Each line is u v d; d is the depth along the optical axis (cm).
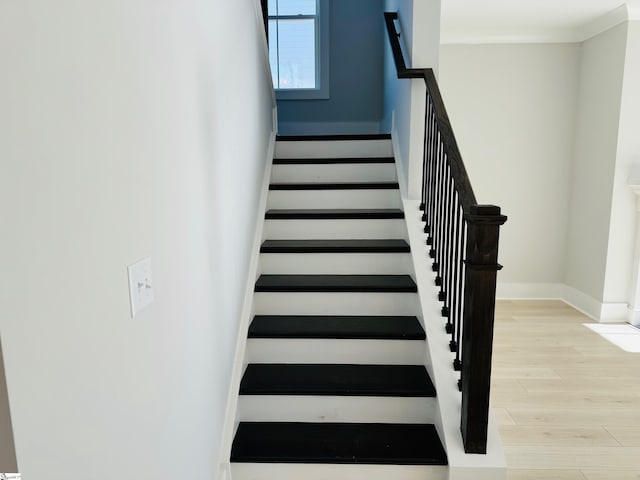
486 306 164
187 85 137
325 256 267
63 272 71
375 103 436
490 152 459
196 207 145
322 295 246
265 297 248
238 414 205
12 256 60
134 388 98
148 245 106
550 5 365
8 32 59
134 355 98
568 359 332
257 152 275
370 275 267
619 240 400
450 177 213
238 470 185
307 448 188
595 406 267
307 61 439
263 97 304
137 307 99
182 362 131
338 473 184
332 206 310
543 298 479
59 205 70
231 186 197
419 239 261
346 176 330
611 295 409
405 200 285
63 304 71
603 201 407
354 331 224
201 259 151
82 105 77
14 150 60
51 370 68
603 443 232
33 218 64
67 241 73
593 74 420
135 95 99
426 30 267
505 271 477
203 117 153
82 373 77
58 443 70
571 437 237
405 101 294
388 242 279
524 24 412
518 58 445
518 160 460
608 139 399
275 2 430
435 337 214
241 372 207
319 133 444
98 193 83
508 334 381
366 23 425
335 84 436
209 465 161
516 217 468
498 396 279
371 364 226
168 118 120
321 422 206
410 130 278
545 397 277
